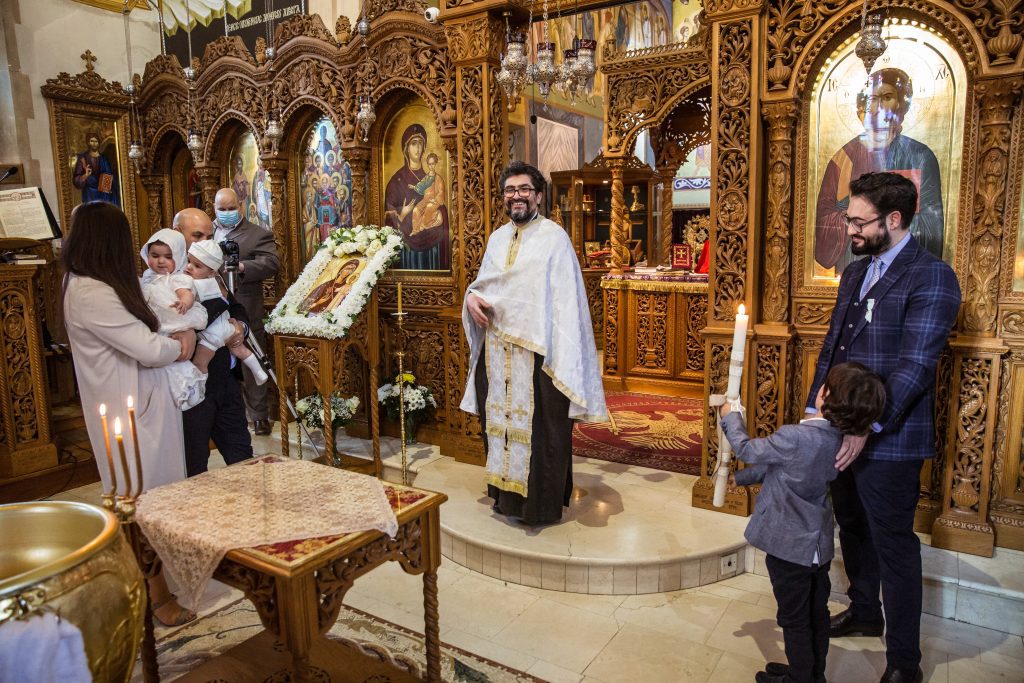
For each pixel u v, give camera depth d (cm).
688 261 676
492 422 351
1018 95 292
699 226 710
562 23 982
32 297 477
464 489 405
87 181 645
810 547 221
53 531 163
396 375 499
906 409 239
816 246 347
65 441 546
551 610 307
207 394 329
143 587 155
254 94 551
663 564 317
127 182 672
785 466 225
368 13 465
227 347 345
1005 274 304
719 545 328
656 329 667
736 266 351
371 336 421
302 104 519
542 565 324
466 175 433
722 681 255
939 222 319
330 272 421
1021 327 302
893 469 237
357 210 503
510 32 425
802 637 226
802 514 223
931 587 296
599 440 505
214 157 598
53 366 600
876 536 244
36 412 483
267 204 589
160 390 297
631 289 670
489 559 337
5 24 588
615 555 319
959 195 310
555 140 1059
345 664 250
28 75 605
